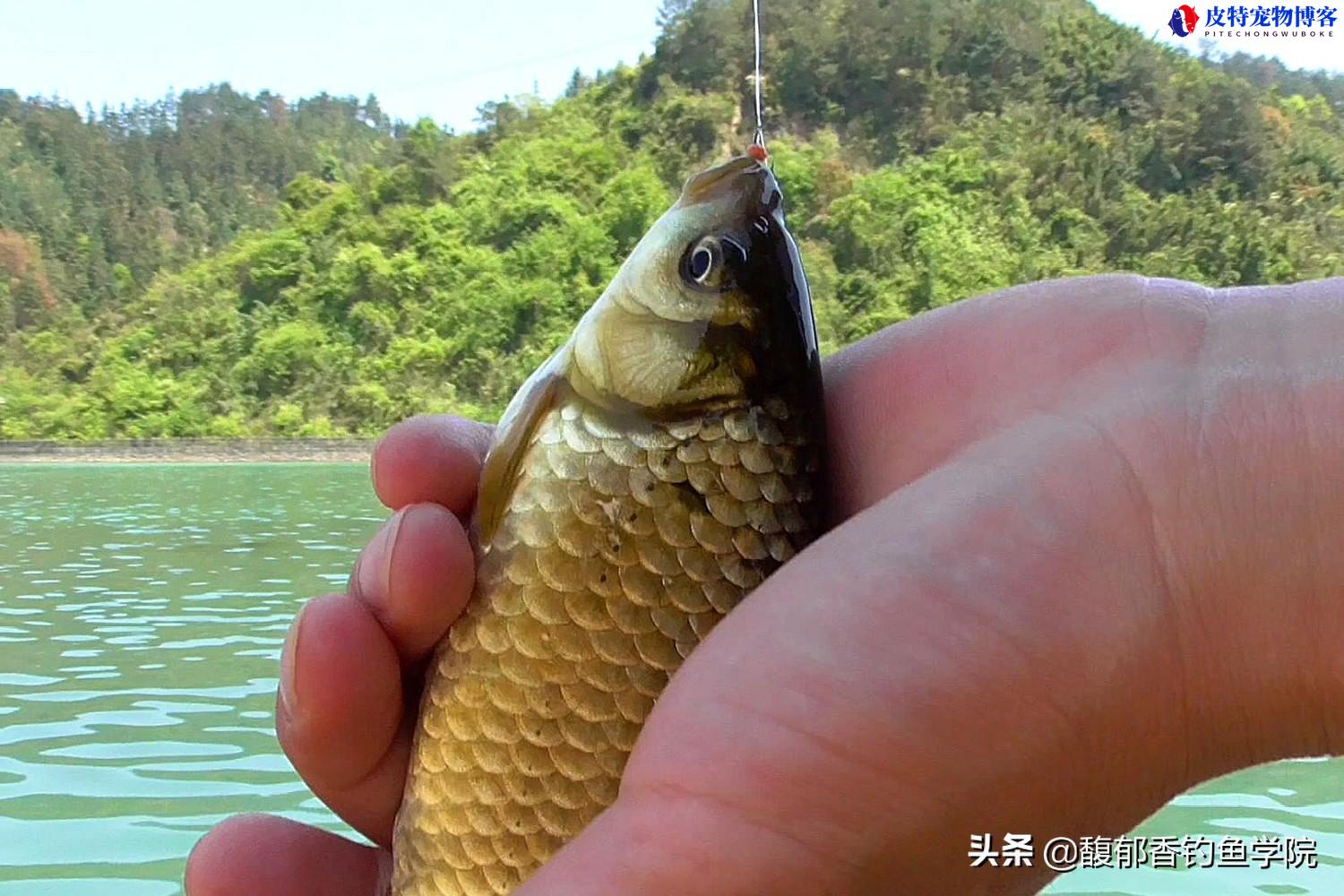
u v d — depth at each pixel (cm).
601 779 20
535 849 20
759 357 21
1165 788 19
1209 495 18
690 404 21
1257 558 18
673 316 21
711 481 20
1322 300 19
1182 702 18
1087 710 18
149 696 105
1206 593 18
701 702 18
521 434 21
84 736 93
